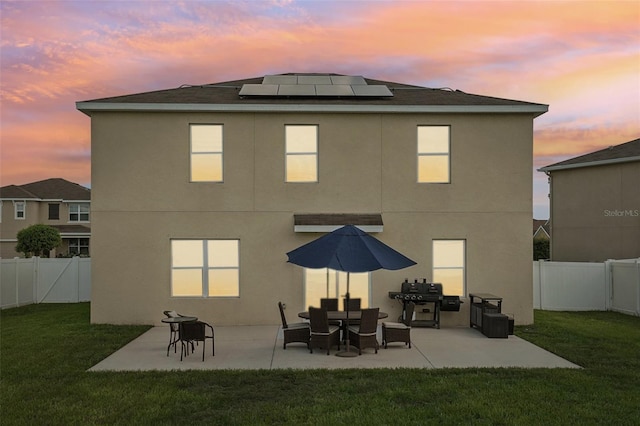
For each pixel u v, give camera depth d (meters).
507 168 15.27
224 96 16.06
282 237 15.09
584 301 18.69
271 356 11.05
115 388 8.62
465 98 16.14
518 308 15.15
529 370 9.77
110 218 14.92
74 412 7.49
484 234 15.20
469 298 15.06
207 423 7.06
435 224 15.19
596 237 24.58
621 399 7.99
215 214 15.02
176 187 15.00
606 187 24.14
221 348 11.86
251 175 15.09
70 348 11.73
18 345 12.09
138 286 14.91
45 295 21.16
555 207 26.83
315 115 15.14
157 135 14.98
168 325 14.88
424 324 14.62
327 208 15.13
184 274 15.07
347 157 15.18
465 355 11.15
